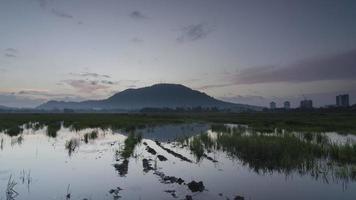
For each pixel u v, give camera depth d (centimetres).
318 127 4266
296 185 1185
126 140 2527
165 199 990
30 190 1095
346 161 1661
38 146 2269
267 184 1198
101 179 1249
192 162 1644
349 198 1032
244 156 1817
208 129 4306
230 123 5947
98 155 1859
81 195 1036
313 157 1733
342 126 4497
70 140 2586
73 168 1470
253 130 3759
